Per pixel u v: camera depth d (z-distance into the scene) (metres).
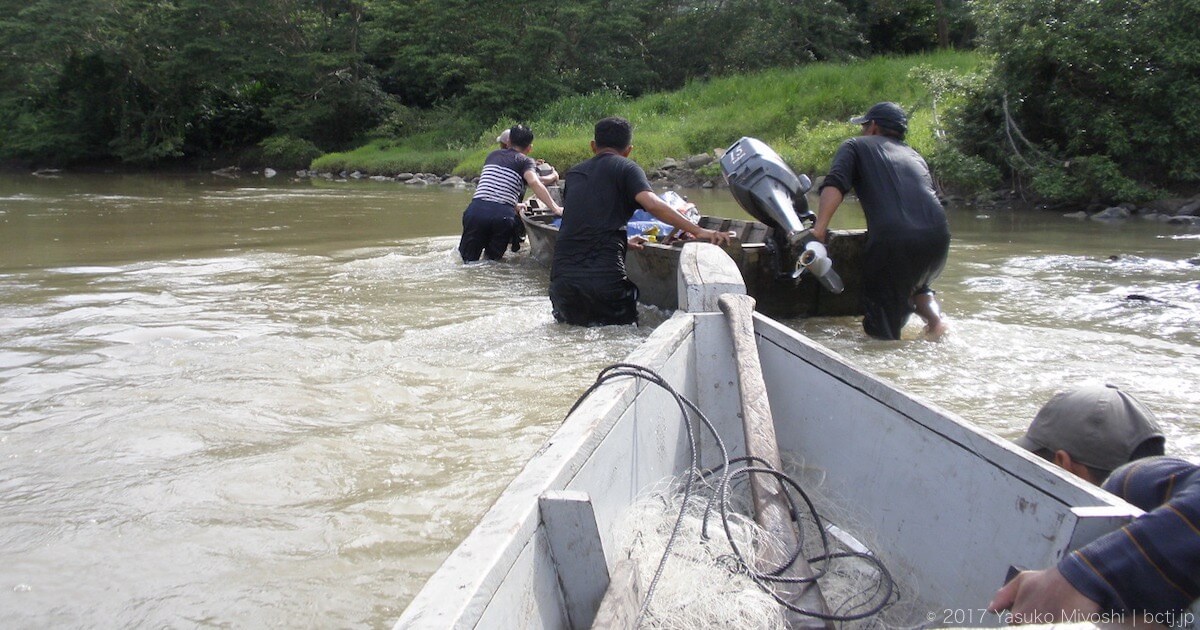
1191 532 1.55
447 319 6.23
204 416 4.20
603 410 2.43
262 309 6.55
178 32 31.47
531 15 30.11
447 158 24.62
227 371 4.93
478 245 8.65
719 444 2.71
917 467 2.54
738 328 3.31
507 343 5.58
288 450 3.80
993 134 14.88
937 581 2.41
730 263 4.16
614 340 5.67
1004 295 6.93
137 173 29.92
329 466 3.66
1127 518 1.79
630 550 2.33
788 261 6.07
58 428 4.05
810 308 6.31
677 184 19.23
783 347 3.23
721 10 30.81
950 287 7.26
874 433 2.76
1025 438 2.46
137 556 2.95
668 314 6.46
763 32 30.11
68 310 6.49
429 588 1.57
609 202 6.01
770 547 2.46
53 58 32.62
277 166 31.88
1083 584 1.61
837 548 2.67
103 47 31.42
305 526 3.17
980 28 15.22
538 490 1.98
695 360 3.46
